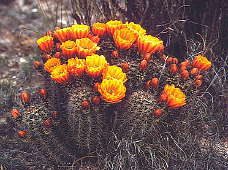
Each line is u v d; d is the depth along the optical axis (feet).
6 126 2.48
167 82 2.09
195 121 2.28
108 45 2.14
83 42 2.01
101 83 1.86
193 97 2.12
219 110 2.46
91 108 1.94
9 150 2.26
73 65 1.92
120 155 2.02
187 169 2.12
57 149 2.09
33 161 2.16
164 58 2.16
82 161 2.18
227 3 2.39
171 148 2.13
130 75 2.03
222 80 2.51
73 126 1.98
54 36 2.19
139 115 1.95
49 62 2.01
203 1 2.45
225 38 2.50
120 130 2.05
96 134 2.03
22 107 2.13
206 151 2.24
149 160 2.10
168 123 2.10
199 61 2.08
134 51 2.09
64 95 2.01
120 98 1.85
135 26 2.15
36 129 1.99
